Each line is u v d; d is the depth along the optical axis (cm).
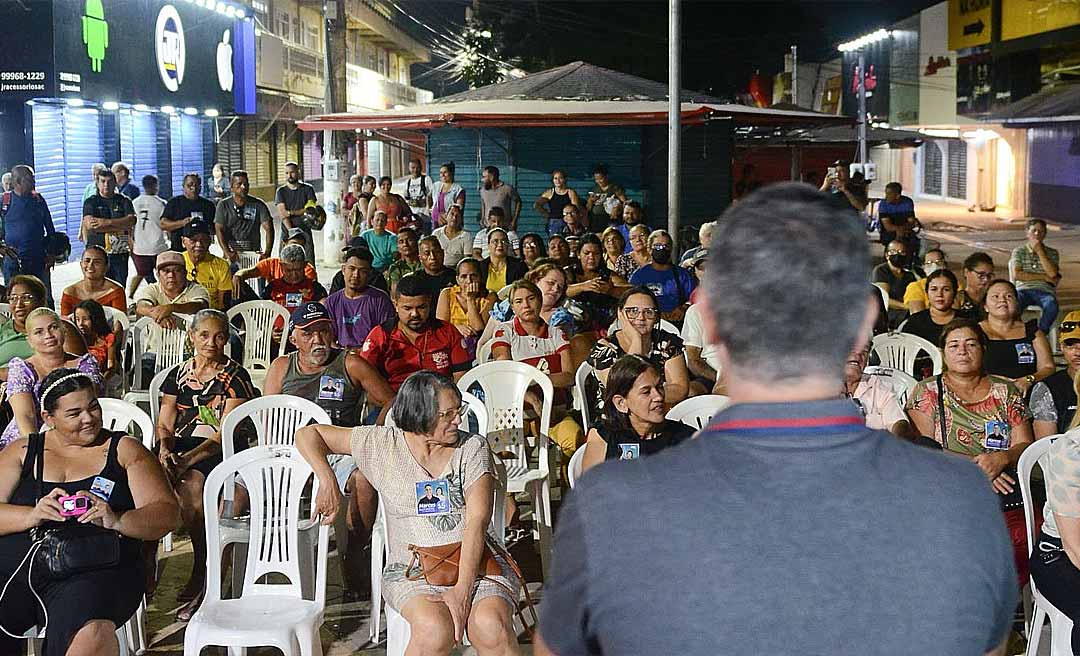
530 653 538
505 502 560
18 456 478
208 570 505
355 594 622
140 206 1560
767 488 158
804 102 6406
